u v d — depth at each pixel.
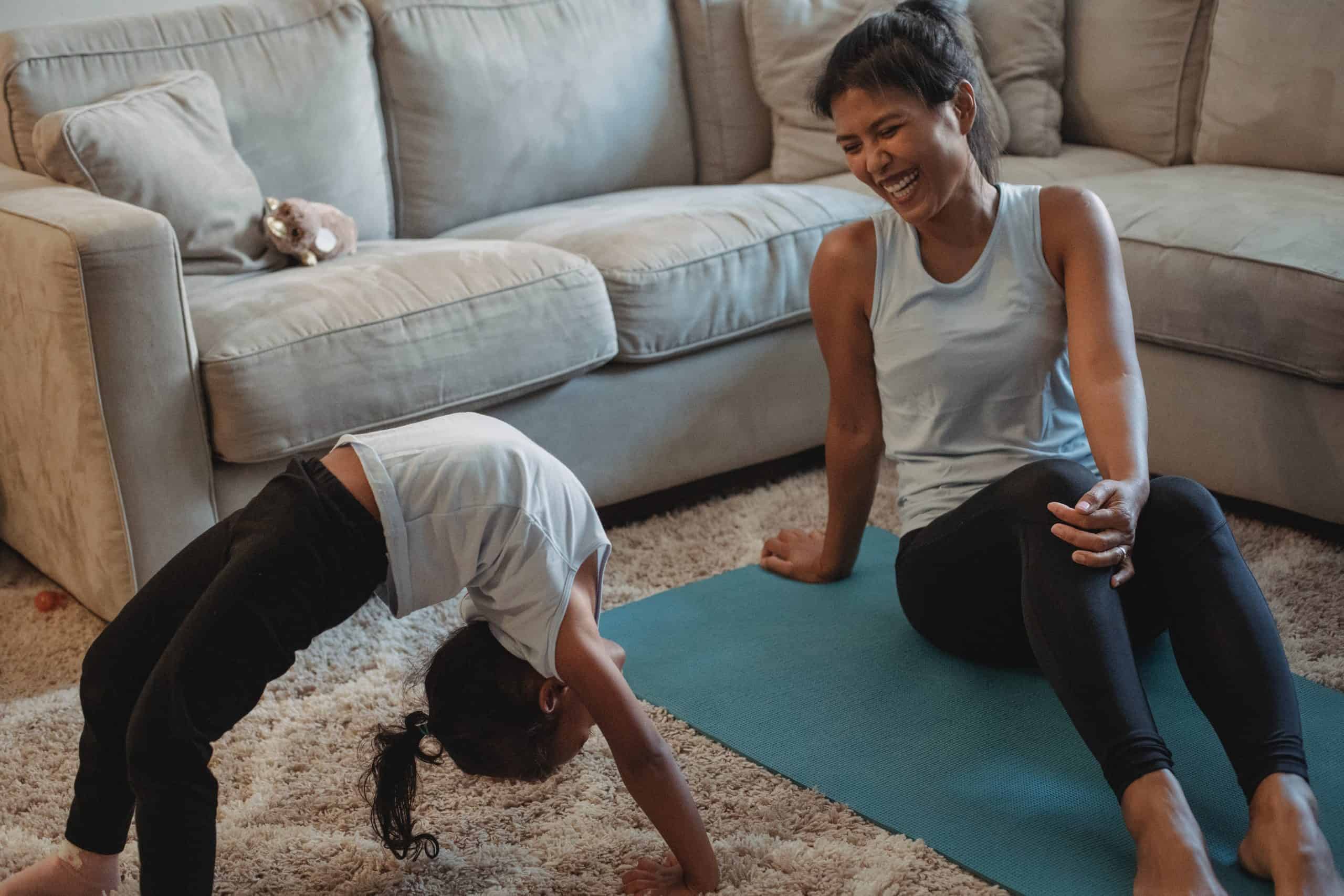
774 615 1.97
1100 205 1.62
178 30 2.50
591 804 1.53
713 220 2.47
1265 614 1.35
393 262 2.19
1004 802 1.46
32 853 1.47
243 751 1.68
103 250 1.78
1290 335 2.03
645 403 2.37
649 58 2.99
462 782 1.59
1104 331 1.54
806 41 2.97
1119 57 2.95
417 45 2.69
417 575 1.29
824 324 1.81
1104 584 1.36
